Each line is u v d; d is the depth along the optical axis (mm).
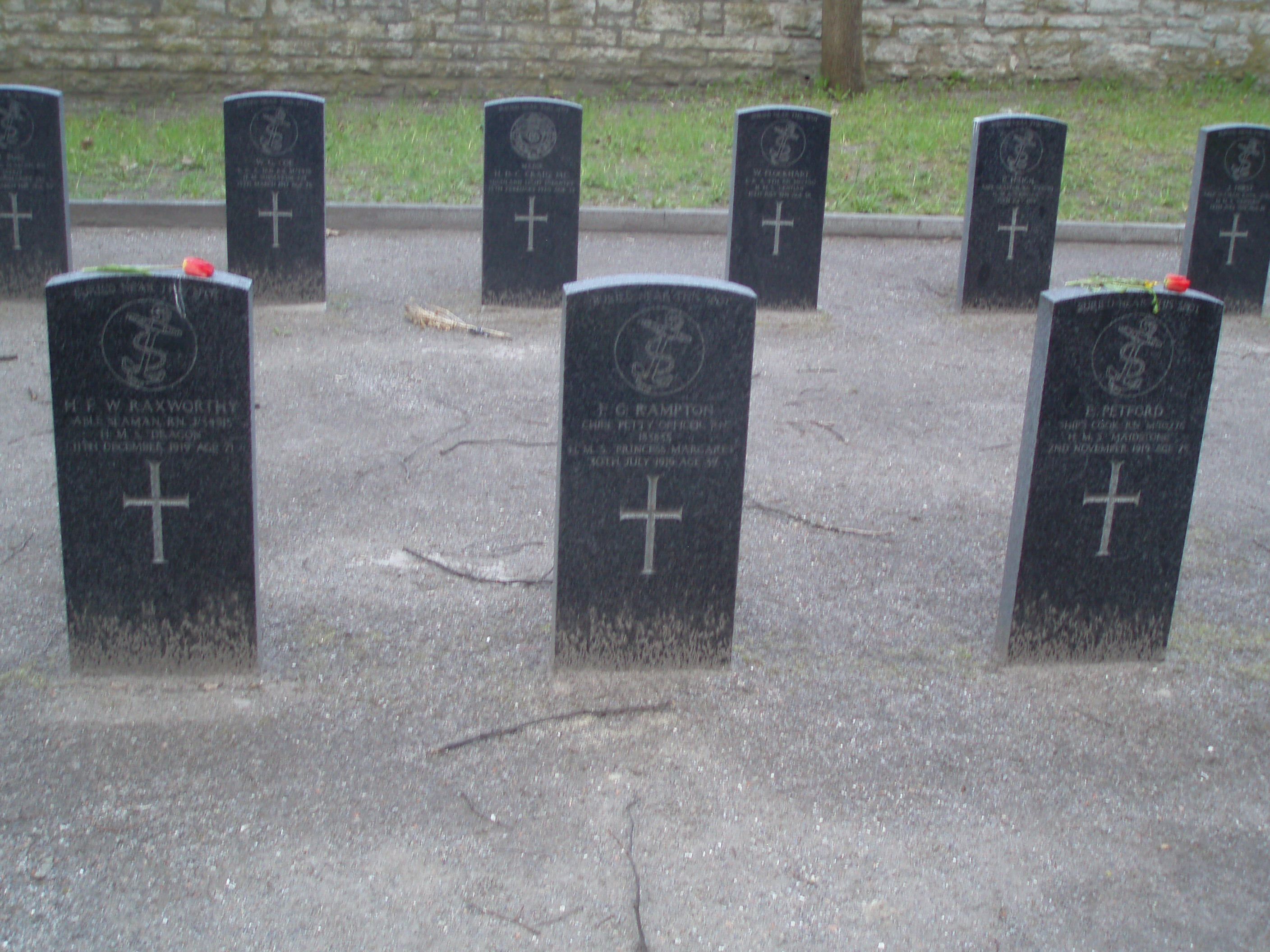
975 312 10273
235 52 16484
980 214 9984
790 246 9922
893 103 16719
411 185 13023
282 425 7383
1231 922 3701
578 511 4668
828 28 16891
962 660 5070
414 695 4672
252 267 9555
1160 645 5082
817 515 6402
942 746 4496
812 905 3711
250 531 4570
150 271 4359
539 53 17016
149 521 4516
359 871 3775
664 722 4586
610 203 12781
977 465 7148
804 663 5004
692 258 11602
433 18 16719
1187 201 13305
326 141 14336
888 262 11812
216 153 13844
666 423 4602
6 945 3445
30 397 7652
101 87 16281
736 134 9617
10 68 16078
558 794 4160
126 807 4000
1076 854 3967
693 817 4074
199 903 3629
